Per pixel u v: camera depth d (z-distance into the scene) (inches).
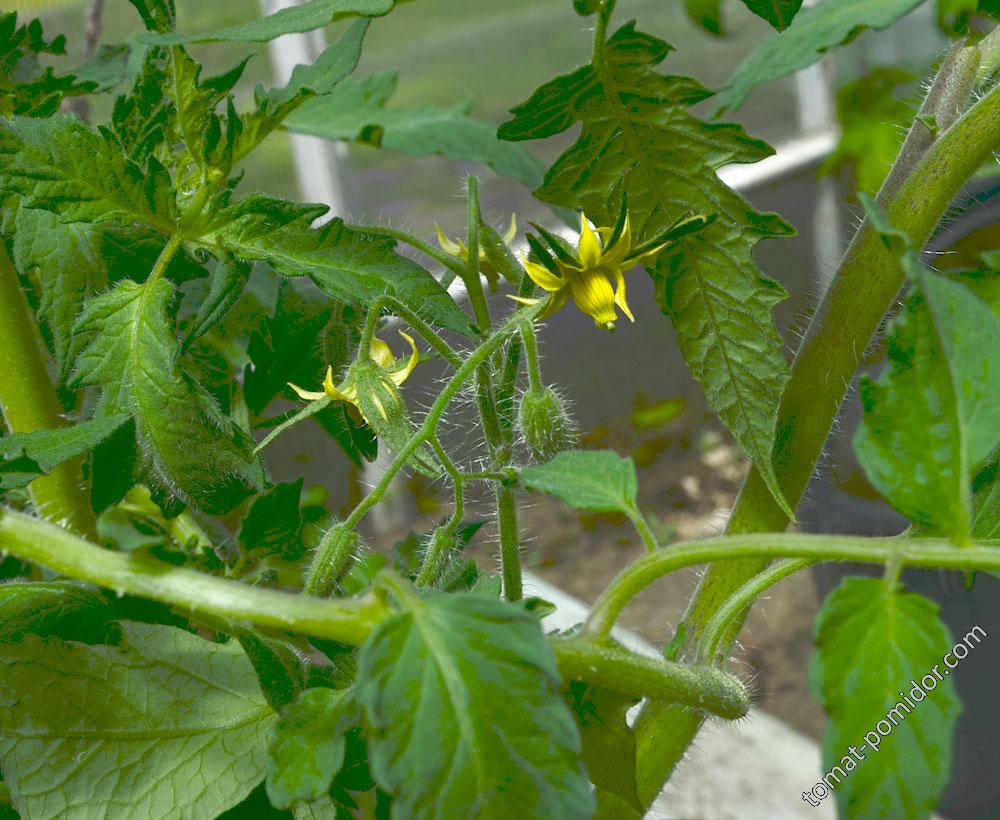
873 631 9.6
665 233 11.2
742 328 11.8
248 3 38.9
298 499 13.3
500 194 57.3
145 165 12.8
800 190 68.9
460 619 9.5
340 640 10.0
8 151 11.8
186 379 11.9
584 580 58.8
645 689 10.3
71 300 12.6
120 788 11.8
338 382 14.0
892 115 35.4
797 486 12.8
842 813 9.5
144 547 10.2
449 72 55.6
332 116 21.2
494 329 13.3
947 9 13.1
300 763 10.2
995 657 24.5
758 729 36.2
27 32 14.2
